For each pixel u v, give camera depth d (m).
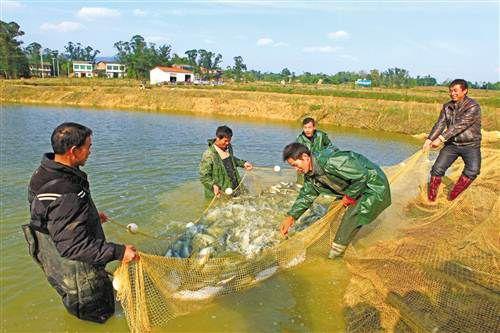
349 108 32.62
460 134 7.52
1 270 5.64
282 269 5.72
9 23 84.69
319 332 4.49
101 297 4.55
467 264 4.96
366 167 5.79
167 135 20.72
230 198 8.52
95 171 11.62
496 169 8.37
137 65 93.94
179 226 7.52
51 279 4.36
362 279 5.17
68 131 3.89
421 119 27.92
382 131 28.58
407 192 8.11
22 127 21.98
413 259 5.23
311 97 39.00
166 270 4.67
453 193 7.89
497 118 25.92
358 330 4.41
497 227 5.52
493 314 4.07
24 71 85.31
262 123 30.55
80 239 3.92
